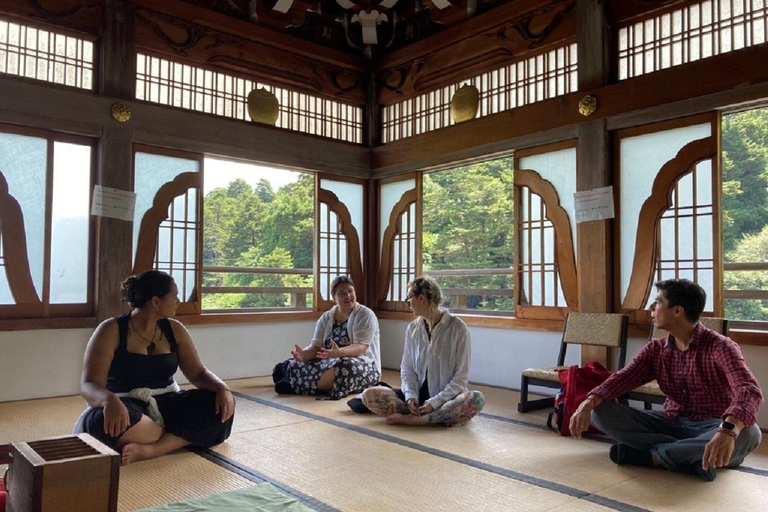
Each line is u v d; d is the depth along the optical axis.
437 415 3.26
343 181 5.93
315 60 5.72
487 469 2.53
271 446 2.88
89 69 4.44
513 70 4.86
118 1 4.50
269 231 14.77
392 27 5.87
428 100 5.63
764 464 2.67
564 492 2.25
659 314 2.57
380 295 5.99
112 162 4.41
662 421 2.60
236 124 5.11
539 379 3.65
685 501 2.16
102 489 1.62
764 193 10.13
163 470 2.47
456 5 5.23
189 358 2.88
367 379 4.19
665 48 3.90
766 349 3.37
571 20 4.37
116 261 4.41
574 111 4.27
